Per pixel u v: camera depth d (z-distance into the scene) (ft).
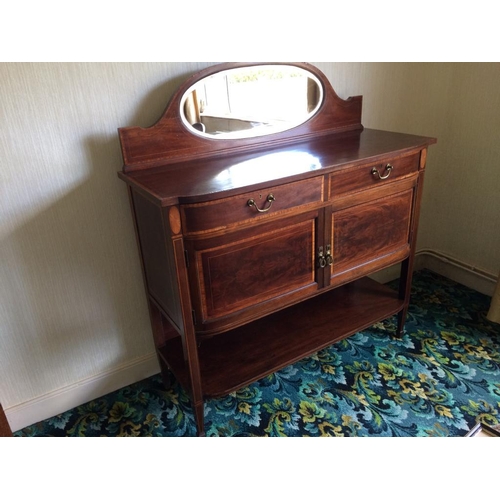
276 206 4.61
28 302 5.16
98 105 4.85
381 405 5.70
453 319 7.38
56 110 4.66
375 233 5.65
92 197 5.15
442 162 8.16
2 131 4.46
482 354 6.55
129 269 5.71
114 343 5.96
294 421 5.49
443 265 8.67
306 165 4.86
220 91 5.20
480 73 7.16
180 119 5.06
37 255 5.04
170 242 4.25
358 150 5.40
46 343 5.45
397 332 6.95
